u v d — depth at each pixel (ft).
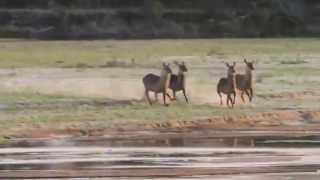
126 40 524.52
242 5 616.39
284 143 170.91
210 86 255.91
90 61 345.51
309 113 213.46
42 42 491.72
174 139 176.86
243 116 206.28
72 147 165.78
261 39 549.95
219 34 583.99
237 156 153.28
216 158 150.82
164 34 572.51
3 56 367.86
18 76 286.25
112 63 332.39
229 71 219.61
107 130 189.06
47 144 170.40
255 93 246.47
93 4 593.83
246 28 591.37
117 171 137.28
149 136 181.47
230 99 220.02
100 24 569.23
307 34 597.93
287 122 204.95
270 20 600.80
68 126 192.44
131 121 198.59
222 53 398.62
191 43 483.92
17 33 550.77
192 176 132.46
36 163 146.00
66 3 593.42
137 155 154.30
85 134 185.16
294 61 354.13
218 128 194.08
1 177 132.67
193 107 217.56
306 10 625.00
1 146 167.53
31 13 568.41
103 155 154.81
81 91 249.75
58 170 138.82
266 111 214.69
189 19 595.47
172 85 220.23
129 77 282.56
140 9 588.09
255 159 149.18
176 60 351.05
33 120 198.39
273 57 376.48
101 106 220.02
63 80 275.39
